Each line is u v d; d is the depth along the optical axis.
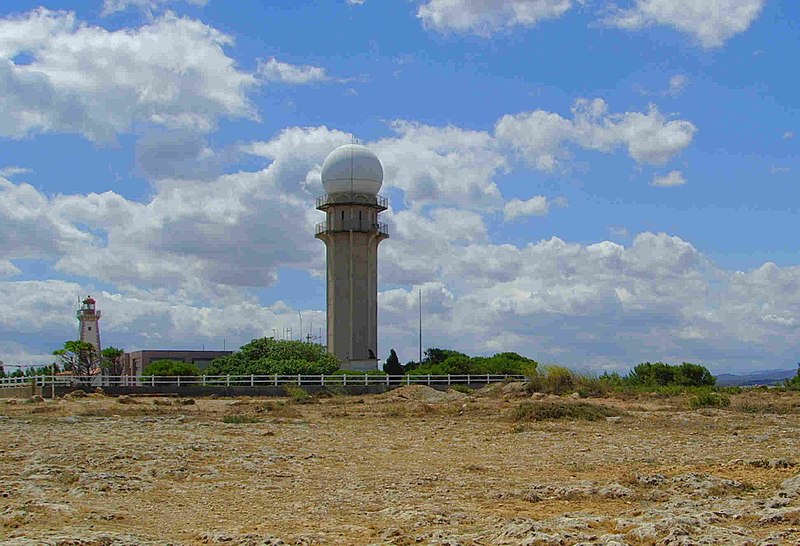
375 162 99.81
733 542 12.93
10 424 38.72
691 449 27.94
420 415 45.25
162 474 23.03
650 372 74.19
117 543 14.05
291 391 65.06
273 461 25.81
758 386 69.56
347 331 98.25
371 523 16.14
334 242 99.19
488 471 23.58
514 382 66.75
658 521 14.27
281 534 15.05
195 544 14.41
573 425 37.44
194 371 81.19
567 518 15.36
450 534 14.38
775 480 20.11
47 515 16.55
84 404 54.06
